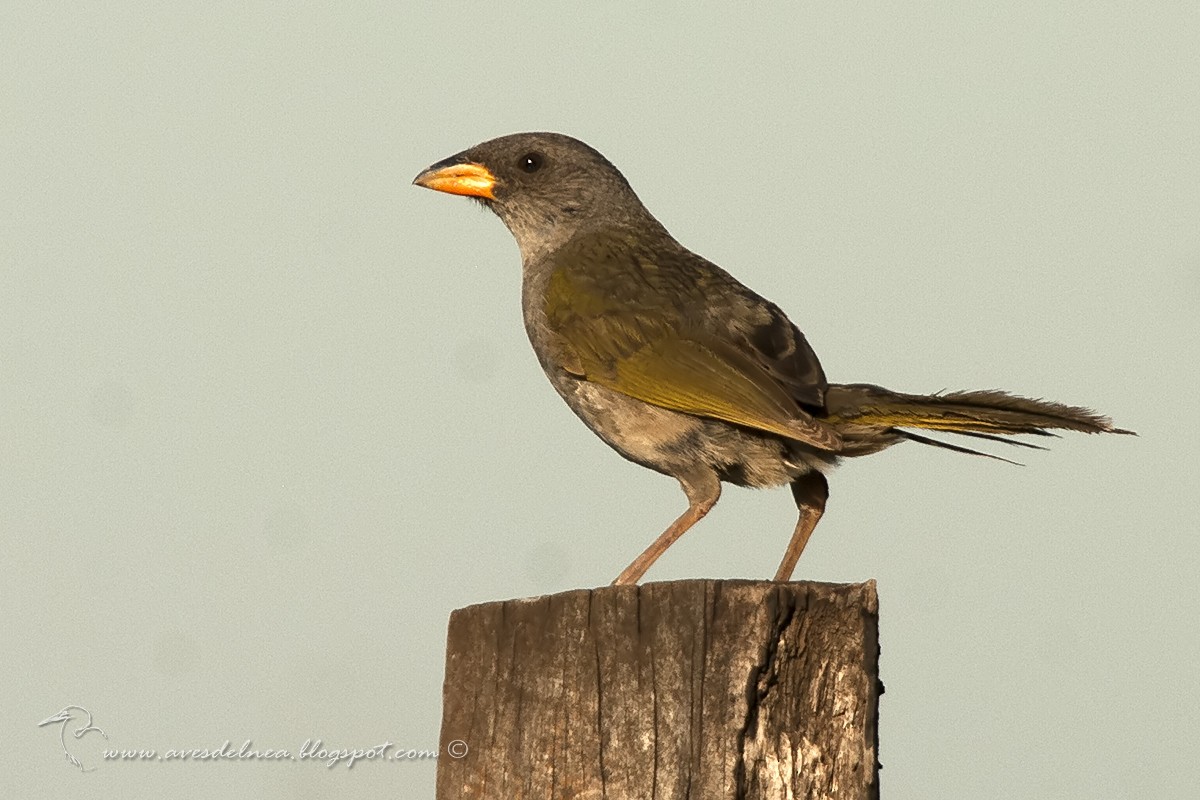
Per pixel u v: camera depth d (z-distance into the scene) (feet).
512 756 26.40
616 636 25.91
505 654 26.84
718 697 25.14
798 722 25.52
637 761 25.43
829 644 25.75
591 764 25.71
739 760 24.94
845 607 25.71
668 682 25.45
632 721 25.59
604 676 25.89
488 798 26.50
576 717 25.96
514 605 26.91
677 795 25.03
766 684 25.36
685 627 25.49
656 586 25.85
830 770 25.43
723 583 25.54
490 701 26.84
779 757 25.29
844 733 25.57
